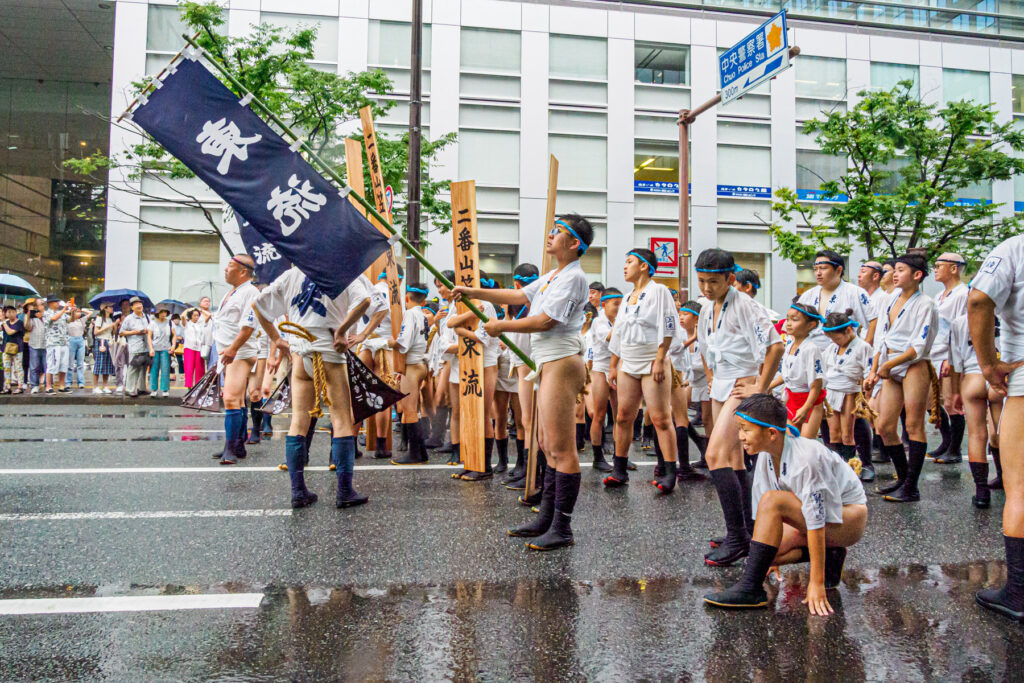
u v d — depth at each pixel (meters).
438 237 20.55
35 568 3.62
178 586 3.41
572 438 4.20
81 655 2.68
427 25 21.77
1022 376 3.24
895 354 5.84
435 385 8.66
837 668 2.67
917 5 24.69
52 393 14.00
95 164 16.94
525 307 5.78
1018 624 3.10
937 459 7.48
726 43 23.44
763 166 23.42
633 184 22.84
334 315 4.96
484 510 5.01
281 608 3.16
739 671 2.63
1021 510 3.20
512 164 22.22
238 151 4.61
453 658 2.70
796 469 3.32
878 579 3.69
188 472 6.14
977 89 24.52
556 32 22.50
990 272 3.24
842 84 23.73
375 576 3.59
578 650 2.79
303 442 5.08
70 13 25.95
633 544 4.24
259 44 15.09
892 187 23.20
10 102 31.70
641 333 5.77
